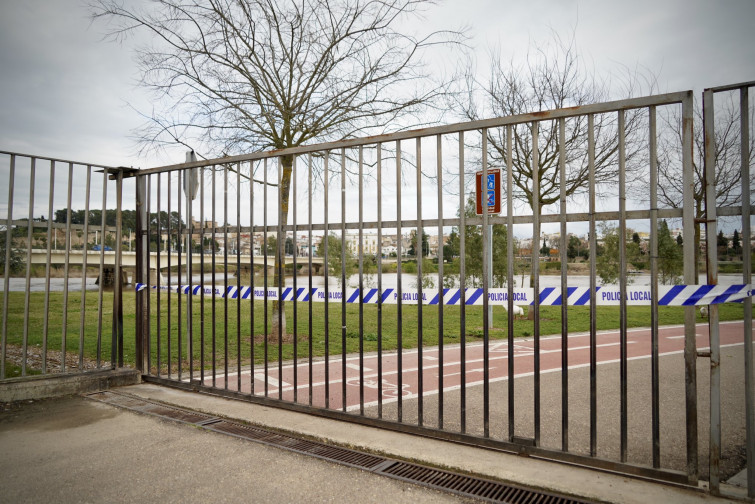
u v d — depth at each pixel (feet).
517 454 11.88
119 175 20.79
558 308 55.31
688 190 10.19
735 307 51.31
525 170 42.45
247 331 35.40
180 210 18.76
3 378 17.22
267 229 16.49
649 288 10.61
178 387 19.27
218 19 31.53
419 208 13.28
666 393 19.57
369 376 23.18
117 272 20.71
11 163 17.02
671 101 10.30
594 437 11.03
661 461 12.26
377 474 11.16
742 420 15.81
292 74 32.17
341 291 15.55
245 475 11.18
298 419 14.85
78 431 14.26
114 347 20.42
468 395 19.43
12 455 12.46
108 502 9.94
